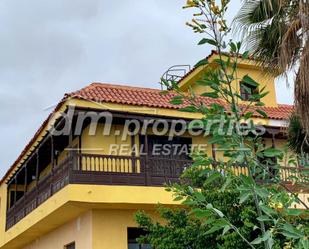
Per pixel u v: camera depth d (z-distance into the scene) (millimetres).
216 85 4059
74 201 13203
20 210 18891
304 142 8750
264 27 10031
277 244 6234
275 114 17375
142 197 13789
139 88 17641
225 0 3951
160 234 10539
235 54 4051
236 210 9320
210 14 3965
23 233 18484
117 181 13727
